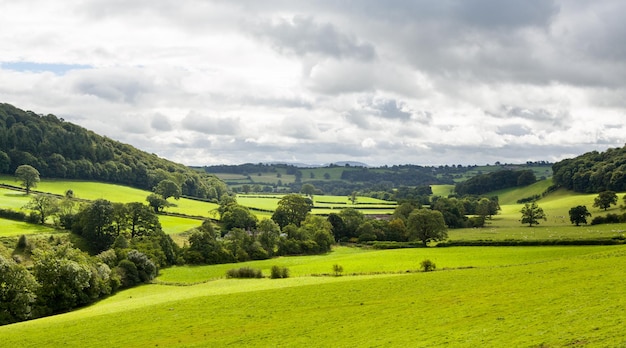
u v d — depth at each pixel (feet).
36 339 170.19
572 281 168.35
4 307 220.02
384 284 214.90
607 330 105.70
